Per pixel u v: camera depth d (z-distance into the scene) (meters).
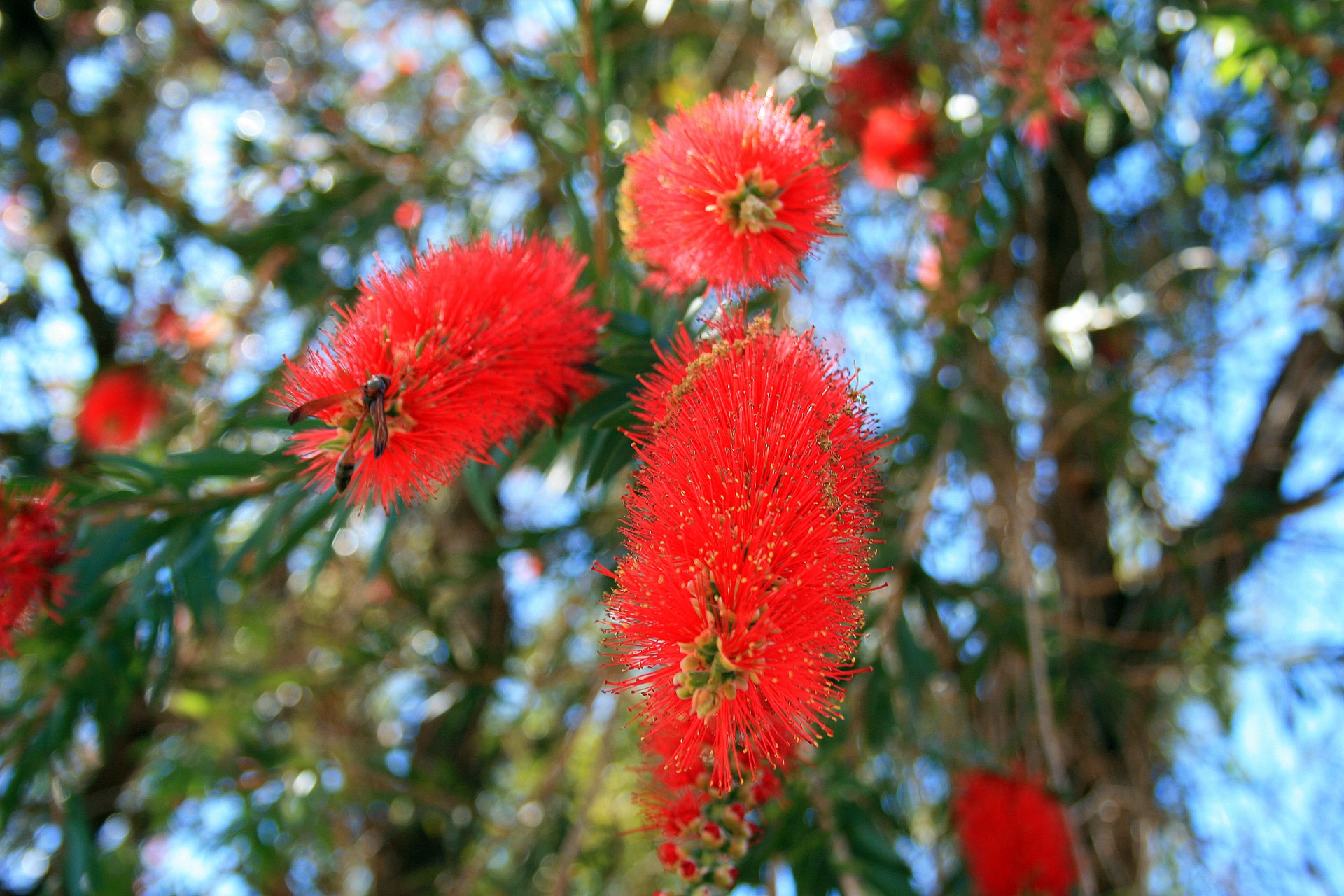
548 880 3.76
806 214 1.39
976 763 2.90
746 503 1.04
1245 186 3.93
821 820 2.30
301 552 4.42
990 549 3.82
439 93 4.76
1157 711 3.95
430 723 4.57
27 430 4.50
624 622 1.10
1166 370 3.91
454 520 4.86
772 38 4.25
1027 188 3.46
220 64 5.07
